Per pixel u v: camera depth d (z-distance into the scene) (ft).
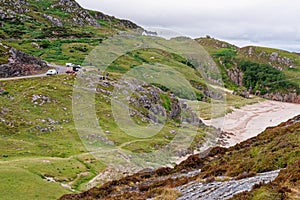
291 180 62.95
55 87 269.44
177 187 84.74
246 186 71.41
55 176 153.58
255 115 502.38
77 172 158.81
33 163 165.37
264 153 98.94
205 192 75.15
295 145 97.25
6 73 325.21
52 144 197.88
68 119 231.09
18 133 213.25
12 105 243.60
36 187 137.08
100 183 101.65
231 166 96.37
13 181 137.69
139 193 85.10
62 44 513.45
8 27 643.86
